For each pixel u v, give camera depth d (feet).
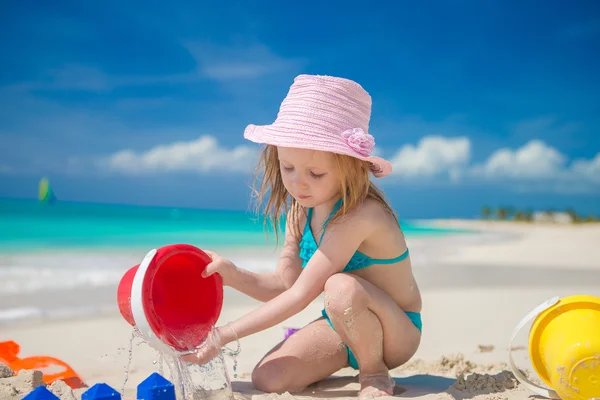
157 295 9.52
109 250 40.73
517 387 9.93
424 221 238.27
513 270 32.58
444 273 30.42
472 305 20.67
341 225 9.95
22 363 10.71
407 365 12.27
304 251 10.95
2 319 16.99
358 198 10.07
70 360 12.57
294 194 10.00
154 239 56.44
